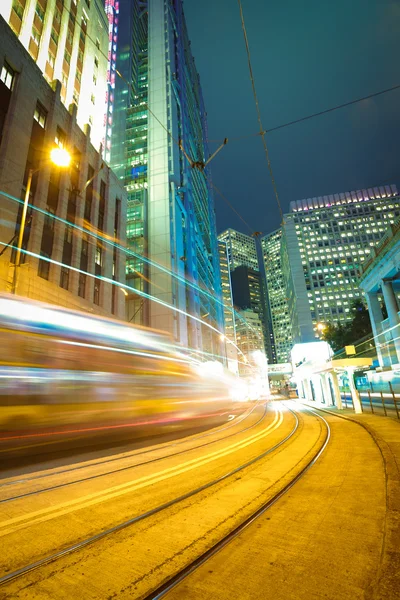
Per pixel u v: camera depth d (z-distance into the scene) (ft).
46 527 14.11
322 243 426.51
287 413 66.64
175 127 235.81
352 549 10.68
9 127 74.28
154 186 211.41
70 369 30.60
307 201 463.83
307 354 119.34
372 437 30.68
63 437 27.99
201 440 38.81
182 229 223.92
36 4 98.37
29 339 28.14
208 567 10.21
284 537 11.98
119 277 121.08
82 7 125.80
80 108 117.91
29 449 25.35
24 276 71.26
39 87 86.48
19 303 28.81
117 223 126.72
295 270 417.49
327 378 81.05
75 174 100.63
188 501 16.76
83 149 105.81
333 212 440.45
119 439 33.83
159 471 23.65
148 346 43.42
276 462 24.36
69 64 113.50
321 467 21.85
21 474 23.47
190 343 204.03
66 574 10.27
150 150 223.10
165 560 10.80
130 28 253.85
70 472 23.85
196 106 374.43
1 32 74.79
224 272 488.85
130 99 242.58
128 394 36.65
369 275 180.55
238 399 113.50
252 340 497.87
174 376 47.24
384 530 11.78
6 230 69.15
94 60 131.23
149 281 188.24
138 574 10.06
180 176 230.89
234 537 12.26
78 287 94.27
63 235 89.15
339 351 222.07
